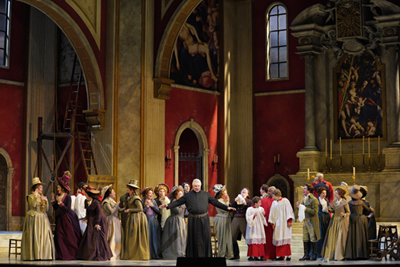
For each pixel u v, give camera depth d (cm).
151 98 1888
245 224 1367
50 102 2067
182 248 1325
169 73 1925
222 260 1067
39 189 1260
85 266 1087
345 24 1947
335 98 2033
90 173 1902
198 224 1159
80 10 1823
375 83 1969
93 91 1875
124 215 1335
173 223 1334
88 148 1895
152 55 1897
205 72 2128
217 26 2183
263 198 1384
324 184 1491
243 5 2219
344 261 1267
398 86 1905
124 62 1883
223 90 2159
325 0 2061
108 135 1861
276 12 2191
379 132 1958
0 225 1964
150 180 1864
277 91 2159
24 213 2002
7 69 2000
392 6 1864
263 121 2183
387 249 1327
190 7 1867
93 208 1267
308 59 2042
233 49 2214
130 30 1886
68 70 2066
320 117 2039
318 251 1414
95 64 1850
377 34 1922
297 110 2120
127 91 1870
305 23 2014
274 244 1320
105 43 1891
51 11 1773
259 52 2205
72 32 1823
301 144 2106
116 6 1895
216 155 2128
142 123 1859
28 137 2017
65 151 1912
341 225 1305
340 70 2033
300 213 1330
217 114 2156
